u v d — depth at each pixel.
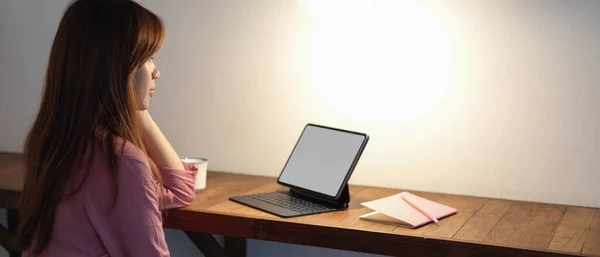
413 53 2.35
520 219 2.04
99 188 1.51
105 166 1.51
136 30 1.56
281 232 1.93
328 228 1.89
